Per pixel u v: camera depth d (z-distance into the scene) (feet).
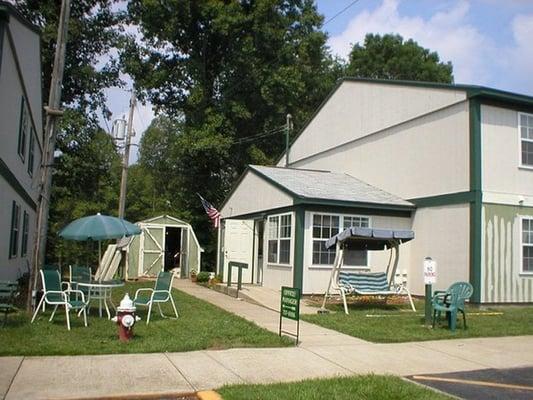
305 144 85.30
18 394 20.18
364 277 48.44
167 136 161.38
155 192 159.33
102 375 23.25
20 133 54.80
